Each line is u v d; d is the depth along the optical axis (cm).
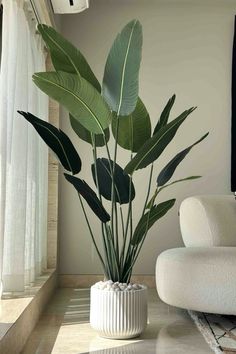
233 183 358
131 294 200
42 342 195
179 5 372
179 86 368
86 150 358
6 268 214
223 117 367
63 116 359
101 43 367
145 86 366
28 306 196
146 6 371
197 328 223
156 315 251
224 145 366
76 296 305
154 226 356
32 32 259
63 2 283
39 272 283
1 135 187
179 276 227
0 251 187
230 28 373
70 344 193
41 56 285
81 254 352
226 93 369
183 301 226
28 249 239
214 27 373
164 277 235
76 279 349
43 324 226
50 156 326
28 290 231
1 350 138
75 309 262
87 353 181
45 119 286
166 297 234
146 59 368
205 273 221
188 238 255
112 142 358
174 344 194
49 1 288
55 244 326
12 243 214
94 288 205
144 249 354
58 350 184
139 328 201
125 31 183
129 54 182
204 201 254
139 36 181
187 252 231
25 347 187
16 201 215
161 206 211
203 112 367
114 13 370
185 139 364
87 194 198
